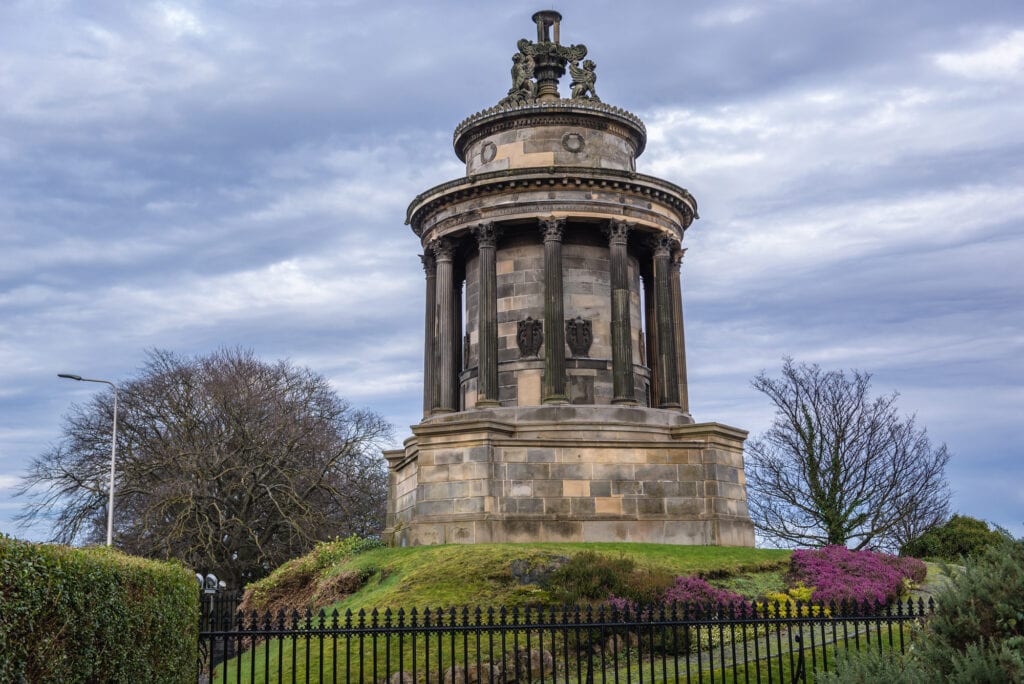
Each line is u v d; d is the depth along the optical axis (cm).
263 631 2266
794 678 2403
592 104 5344
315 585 4319
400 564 3906
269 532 7206
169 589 2211
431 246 5409
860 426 6881
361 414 8531
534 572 3500
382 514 8300
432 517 4472
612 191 5144
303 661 2889
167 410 7450
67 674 1658
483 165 5431
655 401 5366
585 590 3331
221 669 3416
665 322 5309
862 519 6506
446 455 4506
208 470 7031
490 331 5031
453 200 5228
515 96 5478
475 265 5434
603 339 5184
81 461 7212
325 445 7888
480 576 3506
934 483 7012
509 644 2881
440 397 5172
